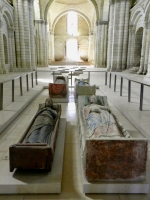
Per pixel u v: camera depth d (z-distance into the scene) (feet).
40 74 59.93
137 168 9.12
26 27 64.28
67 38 140.05
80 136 13.16
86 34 138.82
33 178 9.45
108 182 9.21
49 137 11.56
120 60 65.36
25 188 9.12
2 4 53.26
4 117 17.61
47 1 97.76
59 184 9.14
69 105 24.72
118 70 65.72
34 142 10.42
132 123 17.49
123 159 9.00
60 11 129.29
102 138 8.92
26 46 65.57
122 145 8.85
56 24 137.28
